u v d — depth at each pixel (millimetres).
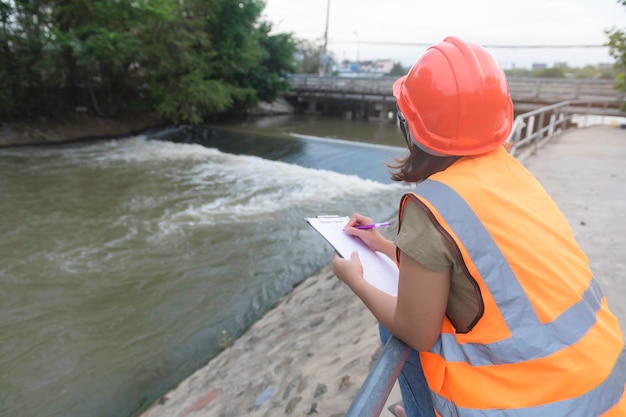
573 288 1125
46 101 20188
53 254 8508
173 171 14680
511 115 1285
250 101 27438
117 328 6215
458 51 1225
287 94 32688
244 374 4406
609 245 4930
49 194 12094
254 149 17984
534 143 11914
